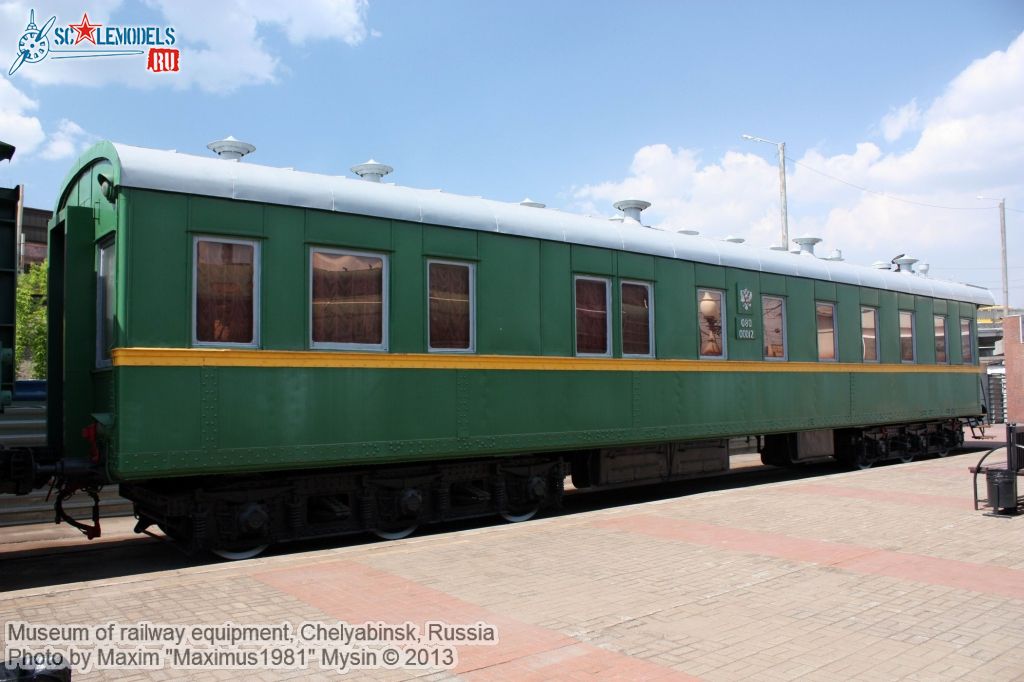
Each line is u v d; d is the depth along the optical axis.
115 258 6.98
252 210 7.52
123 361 6.72
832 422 13.43
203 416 7.09
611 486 10.58
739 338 12.05
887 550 7.12
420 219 8.63
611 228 10.62
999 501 8.85
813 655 4.48
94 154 7.53
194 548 7.22
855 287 14.27
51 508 9.10
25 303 30.84
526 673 4.21
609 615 5.20
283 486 7.72
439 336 8.75
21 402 9.63
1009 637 4.79
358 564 6.62
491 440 9.02
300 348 7.71
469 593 5.71
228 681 4.12
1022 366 29.83
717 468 11.98
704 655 4.47
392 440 8.23
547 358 9.59
